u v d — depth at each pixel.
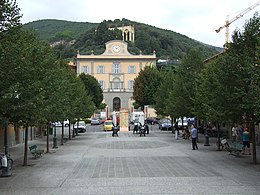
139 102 82.88
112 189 12.82
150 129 59.25
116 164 19.39
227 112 18.81
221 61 19.27
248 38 18.84
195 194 11.88
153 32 147.62
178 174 15.98
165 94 53.22
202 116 28.33
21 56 13.57
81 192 12.44
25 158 19.23
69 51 134.38
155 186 13.27
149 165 18.92
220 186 13.20
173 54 141.50
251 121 18.64
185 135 38.22
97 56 103.75
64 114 25.23
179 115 36.31
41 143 34.25
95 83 88.69
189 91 35.12
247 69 16.34
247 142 23.72
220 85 18.66
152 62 104.19
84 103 41.59
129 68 104.25
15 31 13.95
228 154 23.83
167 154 24.08
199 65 35.94
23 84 13.95
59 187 13.37
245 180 14.40
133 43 138.62
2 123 13.97
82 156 23.30
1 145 28.39
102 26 139.88
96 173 16.45
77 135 45.44
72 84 32.59
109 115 96.06
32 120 16.12
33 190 12.88
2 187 13.48
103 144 32.16
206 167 18.08
